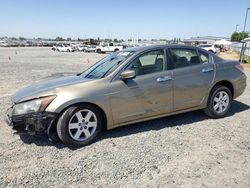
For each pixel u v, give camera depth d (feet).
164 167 11.63
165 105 15.76
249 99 24.11
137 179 10.72
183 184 10.34
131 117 14.89
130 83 14.56
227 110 18.45
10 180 10.66
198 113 19.26
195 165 11.77
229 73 18.15
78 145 13.62
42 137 14.97
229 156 12.62
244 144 13.97
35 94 13.47
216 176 10.87
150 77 15.15
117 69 14.67
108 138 14.75
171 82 15.71
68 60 85.15
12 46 288.51
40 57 102.17
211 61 17.72
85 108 13.65
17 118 13.15
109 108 14.15
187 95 16.47
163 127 16.42
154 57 15.74
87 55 124.26
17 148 13.57
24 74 43.68
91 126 14.03
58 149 13.46
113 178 10.80
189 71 16.43
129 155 12.73
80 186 10.28
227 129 16.14
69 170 11.41
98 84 13.99
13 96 14.90
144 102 15.05
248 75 45.14
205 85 17.01
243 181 10.50
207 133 15.48
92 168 11.57
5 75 41.93
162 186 10.23
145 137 14.87
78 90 13.48
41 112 12.91
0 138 14.83
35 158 12.49
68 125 13.28
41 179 10.74
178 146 13.71
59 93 13.24
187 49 17.02
